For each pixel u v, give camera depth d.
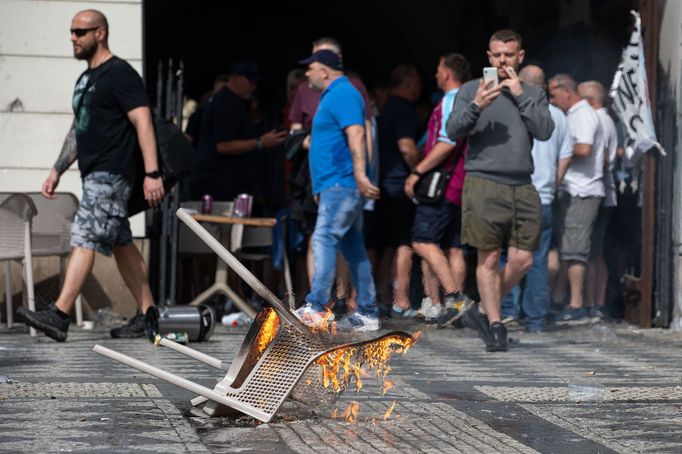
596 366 16.14
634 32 23.05
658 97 22.91
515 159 18.59
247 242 24.66
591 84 24.00
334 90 20.25
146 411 11.17
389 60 48.44
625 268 25.75
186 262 27.02
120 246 19.70
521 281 24.05
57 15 23.66
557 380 14.41
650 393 13.15
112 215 19.25
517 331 22.53
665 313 22.86
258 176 25.83
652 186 22.78
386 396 12.64
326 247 20.23
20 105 23.55
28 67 23.56
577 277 23.84
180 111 23.53
